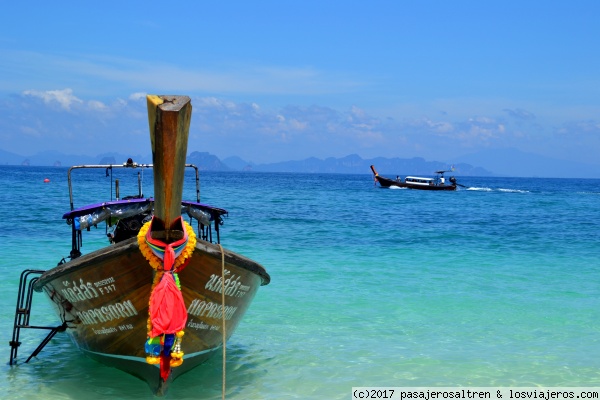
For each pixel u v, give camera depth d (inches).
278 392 286.5
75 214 314.8
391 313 438.0
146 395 282.7
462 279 573.3
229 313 289.0
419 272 609.6
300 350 349.7
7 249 684.1
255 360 331.9
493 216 1412.4
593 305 466.9
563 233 1013.2
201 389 290.0
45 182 2571.4
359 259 689.6
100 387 290.7
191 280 258.1
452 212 1536.7
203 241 257.6
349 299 481.1
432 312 442.3
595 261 697.6
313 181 5275.6
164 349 248.7
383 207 1686.8
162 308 239.5
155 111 214.1
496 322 415.8
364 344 362.3
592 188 4722.0
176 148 220.7
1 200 1427.2
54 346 353.1
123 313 264.4
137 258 247.1
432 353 346.0
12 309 429.4
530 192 3235.7
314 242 836.0
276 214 1314.0
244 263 269.4
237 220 1141.7
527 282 561.9
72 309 285.0
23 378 299.7
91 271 256.7
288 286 528.7
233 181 4517.7
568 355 344.2
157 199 233.3
